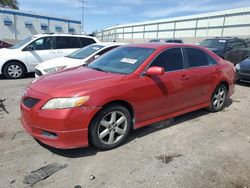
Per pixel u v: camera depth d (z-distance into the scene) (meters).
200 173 3.22
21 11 29.86
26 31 30.69
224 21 30.70
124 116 3.82
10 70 9.47
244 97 7.41
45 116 3.29
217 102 5.67
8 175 3.06
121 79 3.78
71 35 10.49
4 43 19.58
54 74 4.22
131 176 3.12
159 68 3.87
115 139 3.82
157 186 2.94
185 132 4.50
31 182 2.94
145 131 4.45
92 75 3.98
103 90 3.49
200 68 5.02
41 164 3.32
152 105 4.15
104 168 3.27
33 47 9.76
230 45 12.66
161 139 4.17
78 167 3.28
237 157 3.67
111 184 2.95
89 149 3.74
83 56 7.99
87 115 3.35
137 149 3.80
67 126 3.26
